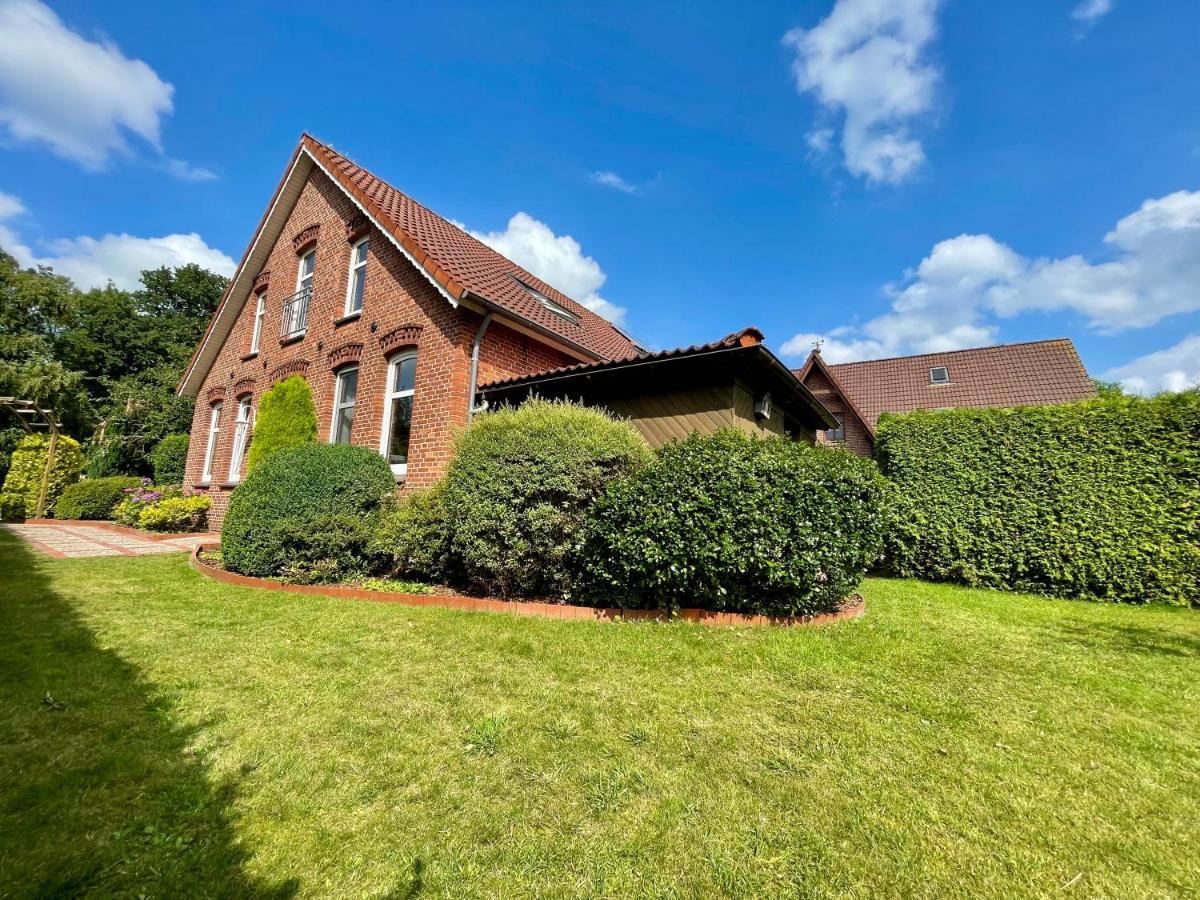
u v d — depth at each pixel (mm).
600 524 5223
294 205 13219
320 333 11219
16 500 17406
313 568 6438
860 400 20672
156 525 12352
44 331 28375
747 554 4836
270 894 1747
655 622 5020
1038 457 8203
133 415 22766
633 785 2404
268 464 7277
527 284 12273
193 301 33344
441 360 8516
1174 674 4102
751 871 1894
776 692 3459
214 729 2846
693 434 5684
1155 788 2486
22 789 2217
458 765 2551
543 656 4055
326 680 3553
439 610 5414
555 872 1875
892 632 4953
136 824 2057
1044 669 4109
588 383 8055
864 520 5613
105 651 3898
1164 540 7309
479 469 5828
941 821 2195
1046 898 1809
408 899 1740
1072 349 18828
